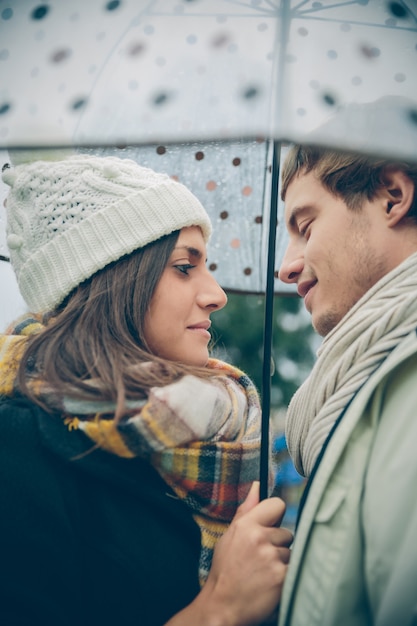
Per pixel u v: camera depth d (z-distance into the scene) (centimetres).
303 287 154
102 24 130
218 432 143
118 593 124
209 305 151
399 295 132
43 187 150
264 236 191
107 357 138
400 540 108
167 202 146
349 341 134
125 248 143
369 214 143
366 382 120
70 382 136
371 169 142
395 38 126
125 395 134
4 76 129
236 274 195
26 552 123
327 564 112
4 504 126
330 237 146
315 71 121
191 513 137
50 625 121
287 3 125
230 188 188
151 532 129
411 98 121
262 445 138
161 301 146
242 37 124
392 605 104
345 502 115
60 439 130
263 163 186
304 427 145
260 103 117
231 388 154
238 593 119
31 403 137
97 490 130
